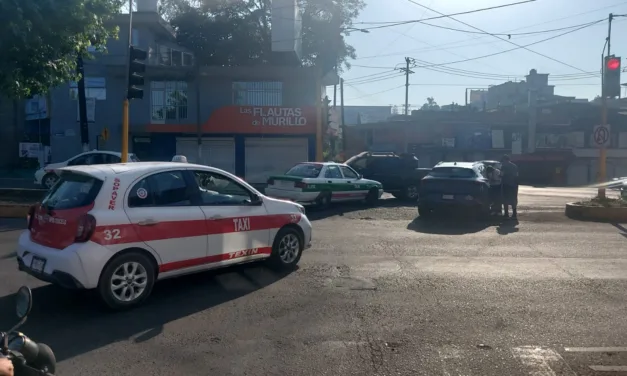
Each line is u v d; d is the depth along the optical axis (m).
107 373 5.31
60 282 6.75
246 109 32.31
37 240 7.21
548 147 54.94
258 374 5.34
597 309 7.40
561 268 9.74
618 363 5.66
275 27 33.41
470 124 55.72
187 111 33.31
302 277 8.91
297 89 33.59
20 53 12.94
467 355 5.84
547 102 66.81
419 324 6.77
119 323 6.68
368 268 9.59
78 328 6.50
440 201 15.83
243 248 8.42
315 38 38.56
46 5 12.79
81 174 7.20
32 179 30.53
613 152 53.66
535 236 13.19
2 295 7.69
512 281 8.80
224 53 36.44
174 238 7.49
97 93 32.44
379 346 6.05
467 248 11.59
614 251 11.34
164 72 32.31
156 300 7.60
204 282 8.52
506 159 16.48
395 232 13.70
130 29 17.77
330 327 6.62
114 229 6.91
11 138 35.34
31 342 4.04
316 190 17.77
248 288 8.23
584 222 15.74
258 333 6.41
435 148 55.09
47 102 32.56
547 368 5.52
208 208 7.97
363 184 19.33
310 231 9.59
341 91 48.16
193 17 36.34
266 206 8.84
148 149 33.03
